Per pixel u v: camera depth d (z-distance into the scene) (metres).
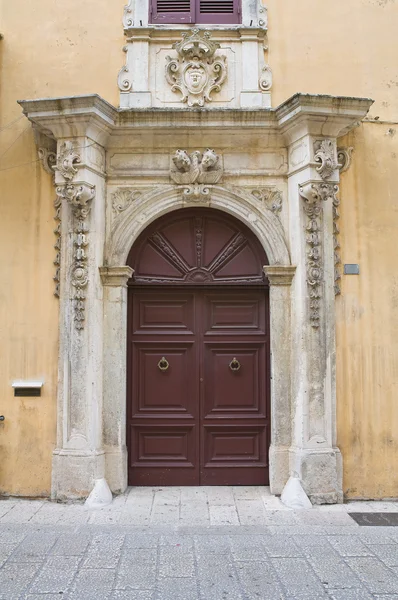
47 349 6.08
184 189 6.22
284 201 6.27
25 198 6.23
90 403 5.87
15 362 6.08
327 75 6.38
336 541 4.84
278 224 6.22
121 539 4.87
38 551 4.62
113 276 6.11
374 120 6.36
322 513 5.54
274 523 5.26
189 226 6.51
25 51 6.39
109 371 6.09
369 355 6.12
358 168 6.30
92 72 6.34
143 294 6.44
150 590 3.98
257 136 6.22
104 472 5.98
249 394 6.39
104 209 6.23
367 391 6.10
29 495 5.95
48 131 6.04
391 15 6.51
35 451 6.00
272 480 6.02
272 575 4.21
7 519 5.34
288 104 5.81
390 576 4.20
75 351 5.93
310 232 6.03
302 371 5.91
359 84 6.39
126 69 6.33
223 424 6.34
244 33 6.34
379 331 6.15
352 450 6.04
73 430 5.88
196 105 6.27
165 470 6.31
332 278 6.07
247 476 6.32
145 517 5.38
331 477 5.83
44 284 6.14
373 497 5.99
